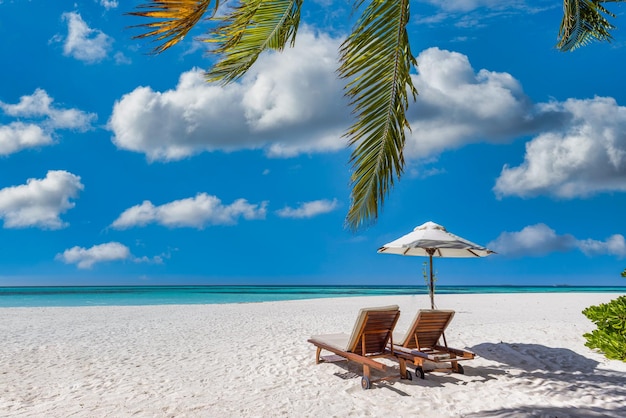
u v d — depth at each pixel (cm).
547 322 1073
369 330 536
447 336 838
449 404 446
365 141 329
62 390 530
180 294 4894
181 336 953
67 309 1780
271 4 292
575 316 1302
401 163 337
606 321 677
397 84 324
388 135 332
